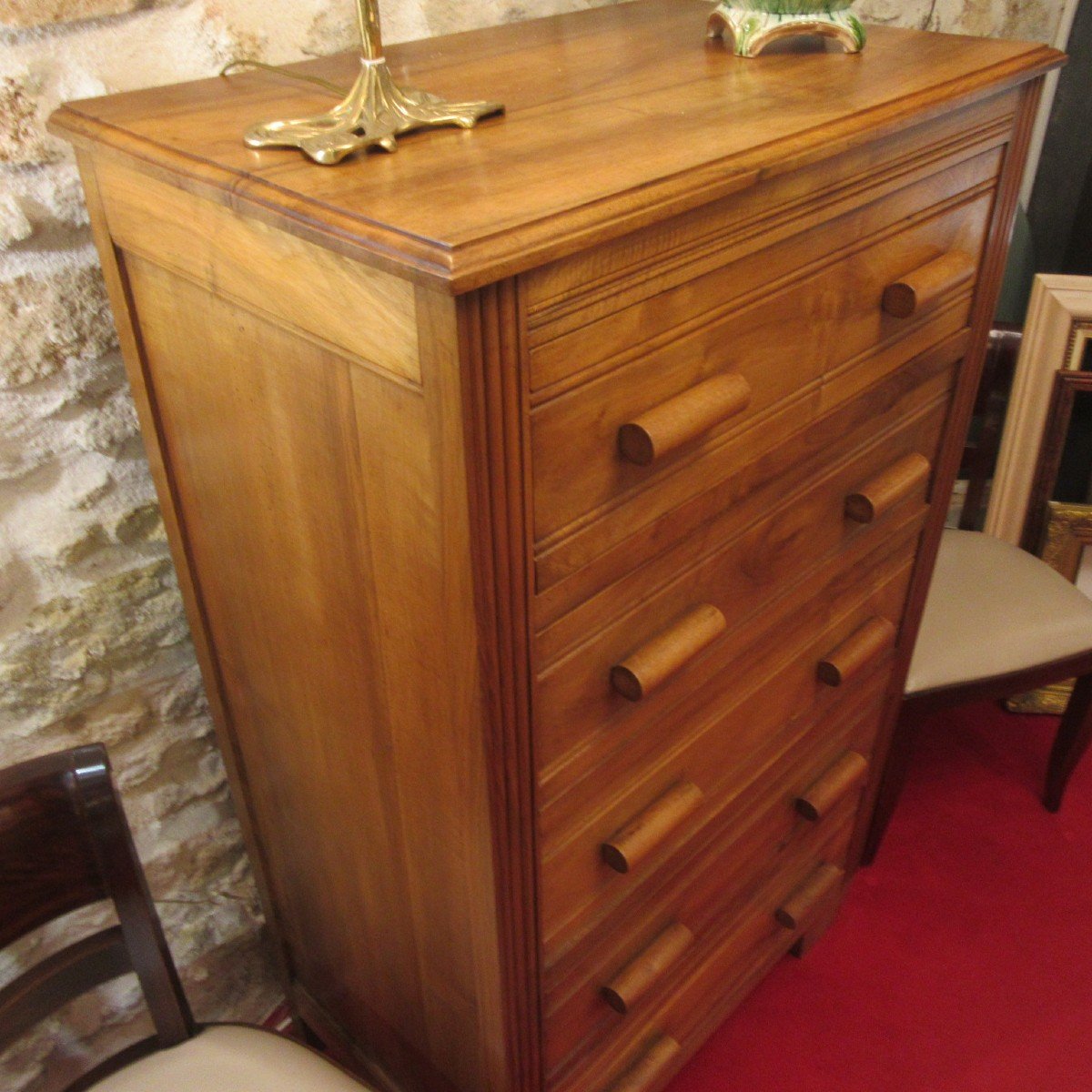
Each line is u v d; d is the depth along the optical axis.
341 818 1.04
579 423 0.68
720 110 0.78
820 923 1.54
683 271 0.69
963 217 0.98
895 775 1.59
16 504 1.00
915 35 1.02
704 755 1.03
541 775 0.81
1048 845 1.74
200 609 1.07
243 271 0.71
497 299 0.57
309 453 0.76
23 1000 0.89
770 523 0.94
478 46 1.02
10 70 0.86
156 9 0.92
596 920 0.99
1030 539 1.93
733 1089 1.40
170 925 1.32
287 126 0.73
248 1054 0.98
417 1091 1.22
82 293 0.96
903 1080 1.41
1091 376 1.76
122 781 1.19
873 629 1.20
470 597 0.68
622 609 0.80
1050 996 1.51
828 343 0.88
